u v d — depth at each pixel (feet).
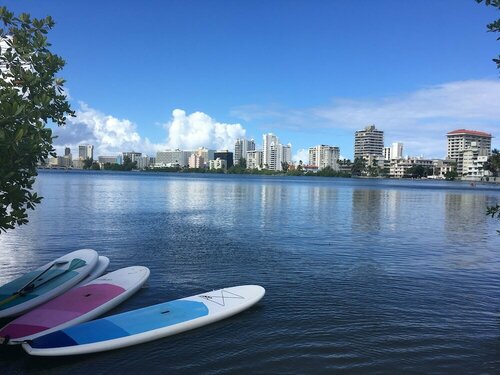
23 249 48.98
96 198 126.93
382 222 82.79
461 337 25.76
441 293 34.40
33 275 32.71
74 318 25.66
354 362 22.53
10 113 18.52
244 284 36.35
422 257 48.67
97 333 23.76
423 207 124.57
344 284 36.63
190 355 22.98
